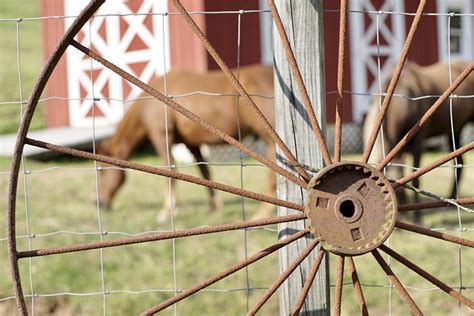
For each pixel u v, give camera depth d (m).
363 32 15.89
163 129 9.66
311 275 3.21
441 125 9.74
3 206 8.91
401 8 16.38
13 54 24.38
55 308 6.03
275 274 6.66
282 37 3.15
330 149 14.93
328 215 3.04
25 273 6.54
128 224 8.63
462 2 17.23
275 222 3.16
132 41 15.21
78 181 11.34
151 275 6.69
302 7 3.44
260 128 9.27
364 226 3.04
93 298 6.13
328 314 3.55
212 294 6.22
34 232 7.90
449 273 6.46
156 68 14.90
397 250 7.10
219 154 14.16
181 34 14.50
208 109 9.43
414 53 16.58
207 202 10.28
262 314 5.92
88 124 16.36
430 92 9.35
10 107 19.23
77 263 6.84
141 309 6.01
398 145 3.20
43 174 11.60
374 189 3.05
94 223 8.66
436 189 10.47
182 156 13.98
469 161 12.55
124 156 9.91
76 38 16.05
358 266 6.60
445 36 16.94
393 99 8.89
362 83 15.87
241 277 6.58
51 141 13.45
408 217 8.57
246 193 3.16
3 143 14.20
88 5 3.09
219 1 14.41
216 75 9.61
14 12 29.47
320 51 3.45
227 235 7.91
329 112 15.29
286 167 3.47
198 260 7.11
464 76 3.16
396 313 5.81
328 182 3.05
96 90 16.08
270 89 9.12
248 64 14.72
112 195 9.61
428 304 5.93
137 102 9.77
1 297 6.03
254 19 14.80
